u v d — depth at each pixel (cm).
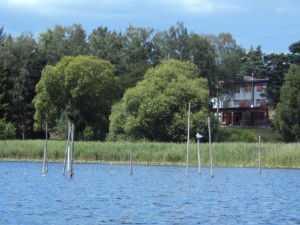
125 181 9631
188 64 18562
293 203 6944
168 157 13500
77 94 18925
